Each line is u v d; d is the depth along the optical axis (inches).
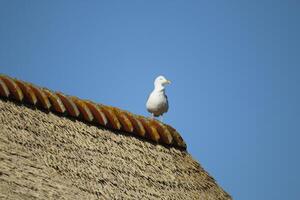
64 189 642.8
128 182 708.0
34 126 706.8
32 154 669.3
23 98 728.3
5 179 609.6
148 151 772.0
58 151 692.7
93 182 679.7
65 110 746.2
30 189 612.7
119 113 794.8
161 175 748.6
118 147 748.6
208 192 777.6
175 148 806.5
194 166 799.7
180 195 740.0
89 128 749.3
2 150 650.8
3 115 696.4
